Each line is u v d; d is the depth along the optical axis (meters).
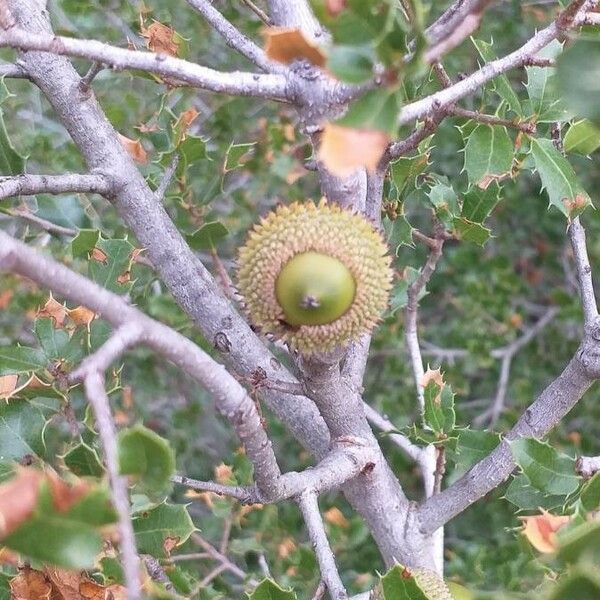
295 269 0.25
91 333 0.30
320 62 0.22
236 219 0.52
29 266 0.21
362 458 0.28
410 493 0.57
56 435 0.44
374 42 0.21
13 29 0.24
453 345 0.58
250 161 0.51
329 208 0.26
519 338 0.62
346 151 0.21
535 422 0.29
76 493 0.21
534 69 0.30
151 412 0.59
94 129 0.30
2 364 0.29
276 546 0.44
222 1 0.49
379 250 0.26
